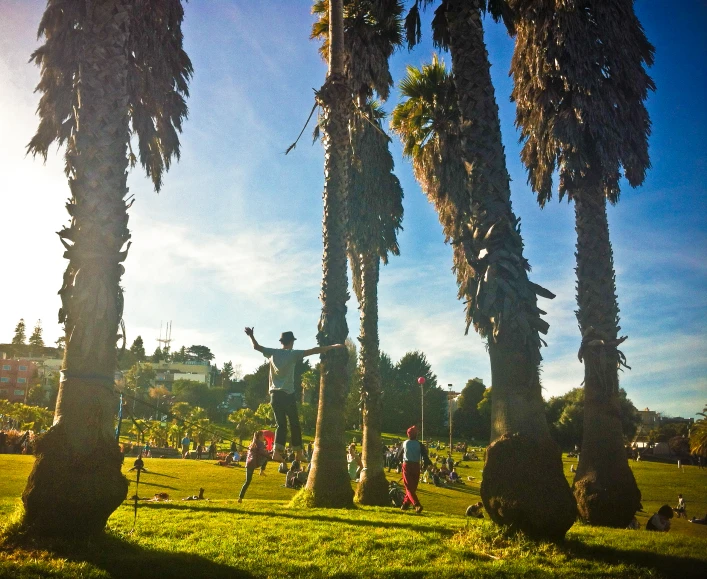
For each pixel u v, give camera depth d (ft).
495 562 21.90
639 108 48.37
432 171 70.79
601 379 44.52
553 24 46.03
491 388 28.02
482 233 29.91
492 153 31.04
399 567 20.81
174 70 40.98
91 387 24.47
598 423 43.80
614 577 20.54
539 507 24.29
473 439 322.55
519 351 27.37
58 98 35.40
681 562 23.00
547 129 48.47
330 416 45.98
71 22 33.47
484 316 28.71
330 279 48.62
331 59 51.49
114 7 28.71
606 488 41.63
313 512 37.50
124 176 27.86
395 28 62.95
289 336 22.52
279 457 20.42
